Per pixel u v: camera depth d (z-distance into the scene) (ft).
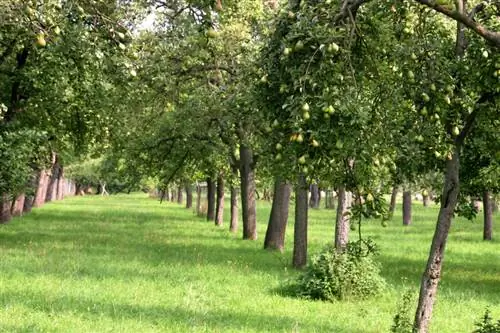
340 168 21.97
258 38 69.97
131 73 29.09
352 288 47.09
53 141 85.97
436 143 24.59
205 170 97.04
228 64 70.33
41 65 63.26
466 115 29.48
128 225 115.55
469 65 26.11
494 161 47.24
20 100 70.54
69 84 64.49
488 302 49.73
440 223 29.25
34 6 25.34
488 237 107.86
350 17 19.95
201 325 35.24
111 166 98.68
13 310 36.27
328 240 96.48
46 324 33.19
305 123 18.67
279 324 36.88
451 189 28.84
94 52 28.76
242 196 92.12
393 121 22.91
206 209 149.79
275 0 73.15
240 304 42.91
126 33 27.73
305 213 63.21
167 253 70.79
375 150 21.11
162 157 85.40
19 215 120.57
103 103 71.20
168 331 33.35
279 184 79.25
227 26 66.74
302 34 19.24
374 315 41.45
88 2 28.12
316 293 46.88
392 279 58.80
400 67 23.16
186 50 65.10
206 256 69.51
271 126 21.16
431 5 19.99
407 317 31.58
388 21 24.11
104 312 37.32
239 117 65.57
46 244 74.23
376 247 27.37
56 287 44.47
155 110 77.56
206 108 71.61
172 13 58.90
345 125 18.56
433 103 23.71
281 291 48.83
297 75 19.17
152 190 297.33
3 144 59.72
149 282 49.39
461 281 61.36
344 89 19.15
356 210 22.35
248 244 85.46
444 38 28.76
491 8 26.76
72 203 204.13
